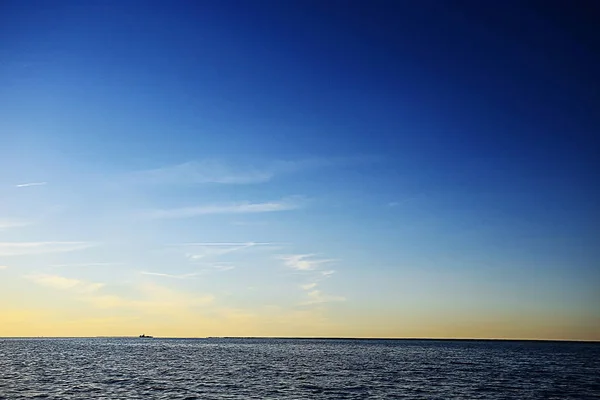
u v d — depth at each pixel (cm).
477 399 4981
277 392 5228
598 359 12275
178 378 6462
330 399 4841
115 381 5997
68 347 18612
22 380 5934
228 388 5497
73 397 4669
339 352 15988
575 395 5306
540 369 8694
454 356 13538
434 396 5131
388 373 7544
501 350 19275
